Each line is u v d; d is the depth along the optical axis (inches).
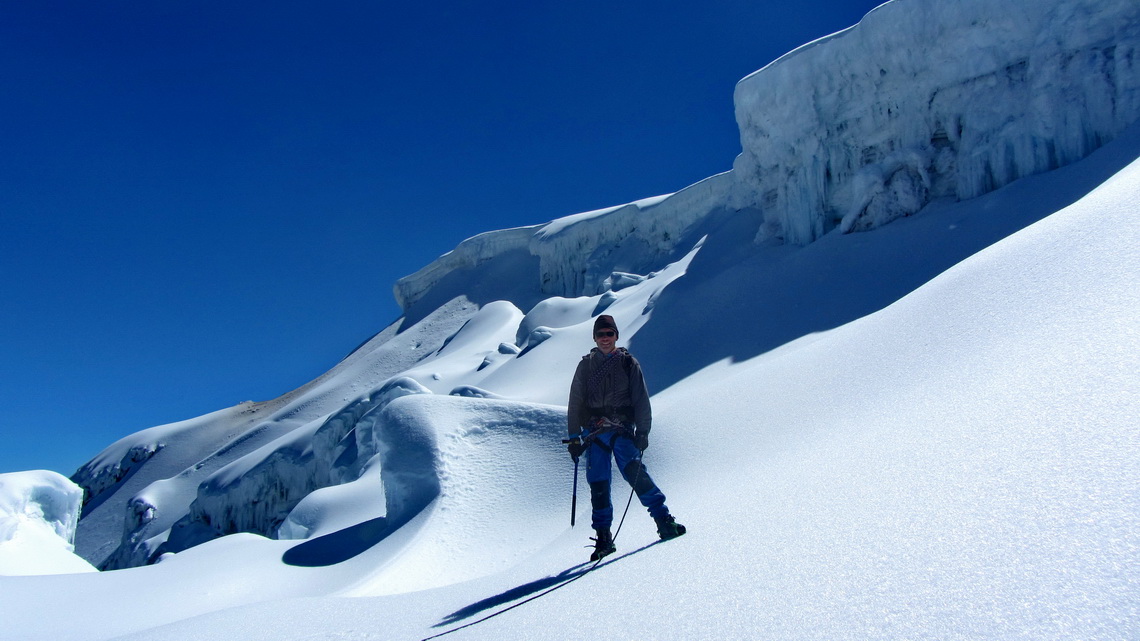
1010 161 729.0
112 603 285.6
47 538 441.7
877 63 844.6
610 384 142.1
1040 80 709.9
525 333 1424.7
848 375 239.9
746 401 284.8
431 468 358.0
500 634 87.1
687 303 911.7
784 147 946.7
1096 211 209.9
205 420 2389.3
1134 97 648.4
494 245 2476.6
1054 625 54.6
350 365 2383.1
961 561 68.1
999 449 93.7
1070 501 71.8
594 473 137.6
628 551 130.2
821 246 841.5
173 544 1393.9
